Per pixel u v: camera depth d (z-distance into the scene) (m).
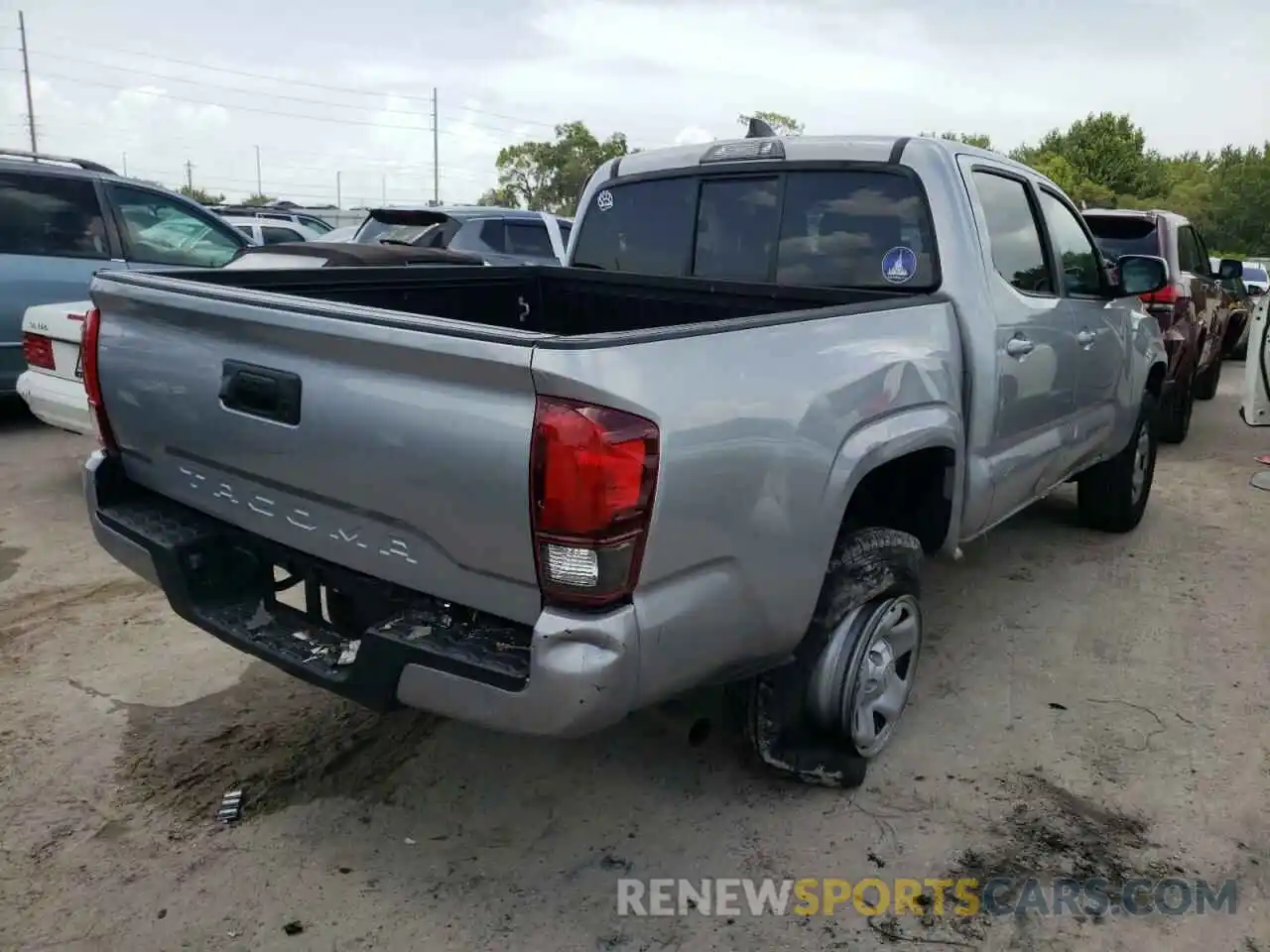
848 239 3.94
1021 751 3.54
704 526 2.41
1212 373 10.88
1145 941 2.63
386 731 3.57
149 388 2.99
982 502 3.86
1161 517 6.41
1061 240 4.61
